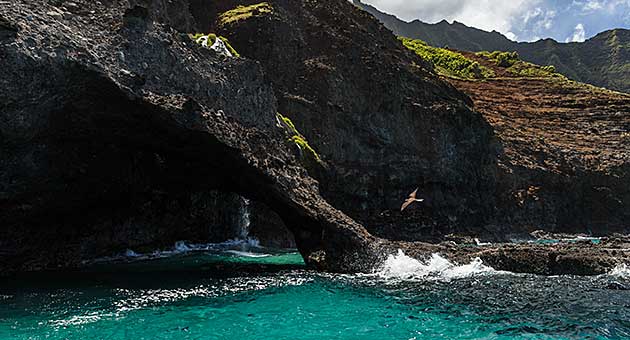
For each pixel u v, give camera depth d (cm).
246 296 1469
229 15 3906
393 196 4106
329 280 1733
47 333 1073
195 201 2602
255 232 3080
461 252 2048
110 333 1087
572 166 5562
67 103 1528
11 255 1775
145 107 1641
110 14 1709
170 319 1212
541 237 4884
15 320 1166
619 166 5644
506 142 5612
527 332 1165
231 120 2023
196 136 1800
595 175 5578
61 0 1594
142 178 2167
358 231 2053
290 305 1373
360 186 3828
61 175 1742
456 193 4584
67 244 1998
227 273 1864
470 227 4628
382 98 4203
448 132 4566
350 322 1221
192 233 2686
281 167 2150
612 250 2009
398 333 1141
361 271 1900
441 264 1939
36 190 1688
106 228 2167
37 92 1420
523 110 6869
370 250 1961
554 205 5250
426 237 4025
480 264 1936
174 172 2200
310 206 2084
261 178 2011
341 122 3906
